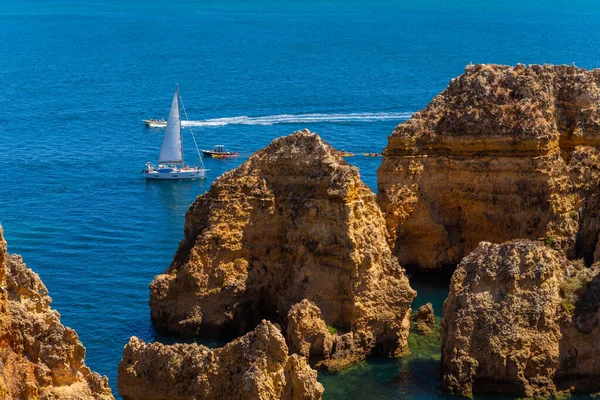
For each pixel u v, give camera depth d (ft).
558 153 566.36
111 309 503.61
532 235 557.74
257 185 494.59
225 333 486.79
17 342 277.64
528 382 422.82
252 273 490.90
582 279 440.86
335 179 473.26
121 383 377.91
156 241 617.62
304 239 477.77
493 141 564.30
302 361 352.28
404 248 572.92
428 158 573.74
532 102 568.00
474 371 423.23
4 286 279.69
